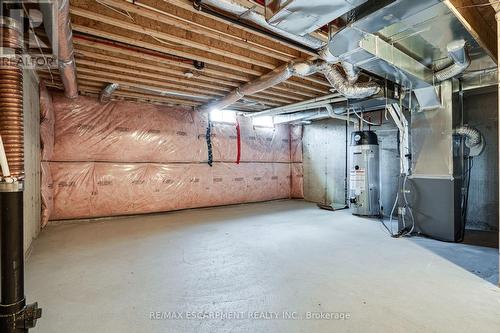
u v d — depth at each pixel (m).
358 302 2.04
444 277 2.49
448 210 3.63
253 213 5.80
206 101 5.70
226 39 2.88
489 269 2.68
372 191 5.40
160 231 4.23
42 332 1.68
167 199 5.83
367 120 6.06
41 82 4.18
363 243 3.56
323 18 2.04
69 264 2.81
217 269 2.68
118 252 3.20
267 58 3.63
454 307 1.97
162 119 5.80
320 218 5.25
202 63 3.66
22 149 1.51
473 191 4.57
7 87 1.44
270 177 7.69
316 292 2.20
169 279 2.45
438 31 2.53
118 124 5.29
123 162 5.34
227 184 6.80
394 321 1.80
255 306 1.99
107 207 5.16
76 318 1.83
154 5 2.38
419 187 3.92
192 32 2.98
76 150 4.88
